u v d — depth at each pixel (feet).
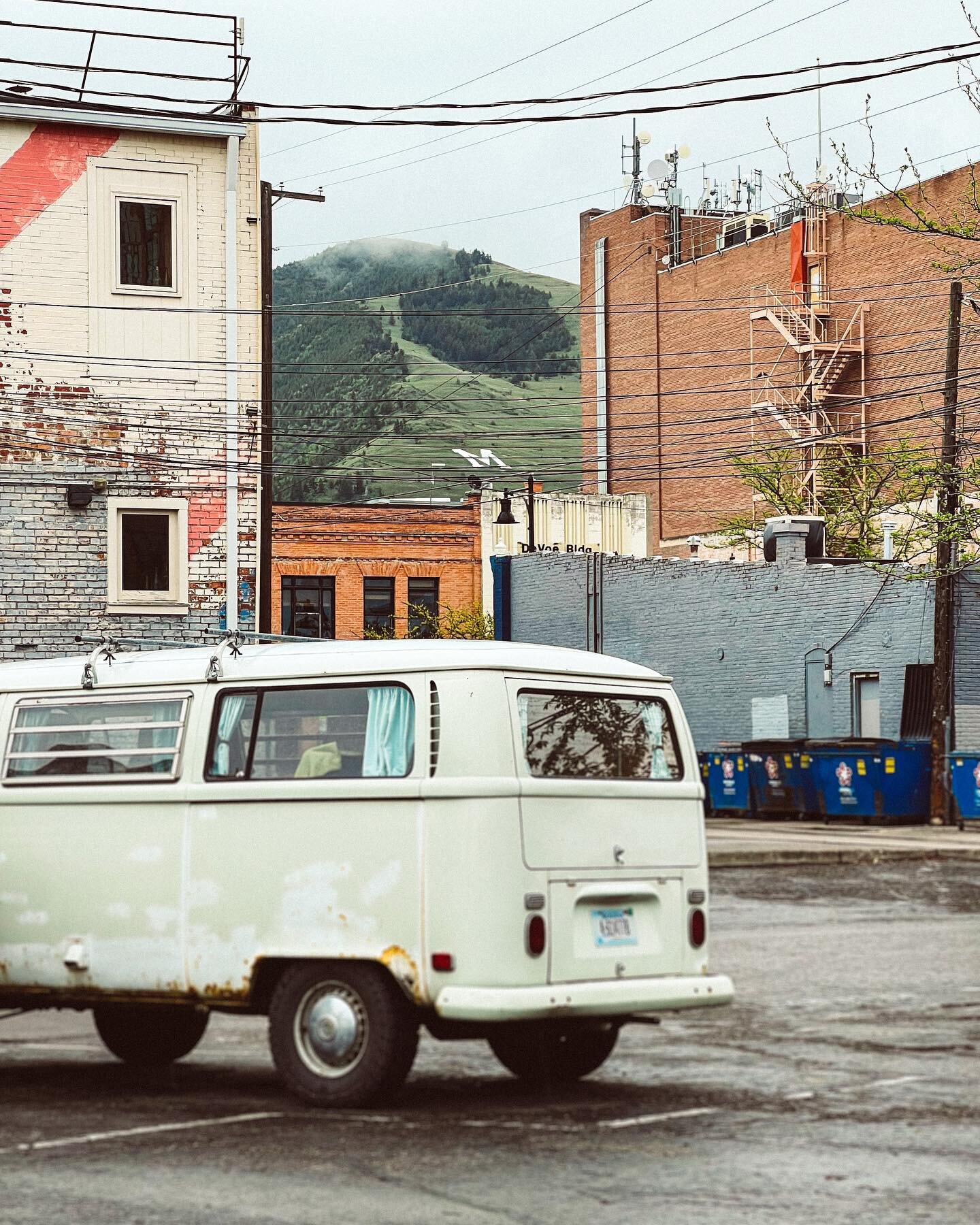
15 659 94.79
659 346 272.51
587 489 285.84
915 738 130.41
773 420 243.60
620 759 36.55
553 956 34.01
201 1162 29.12
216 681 36.86
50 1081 38.45
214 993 35.50
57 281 96.07
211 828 35.88
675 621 157.48
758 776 128.77
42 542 95.55
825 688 140.36
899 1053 40.01
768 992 49.62
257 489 99.35
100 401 96.63
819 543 146.82
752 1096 35.14
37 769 38.45
